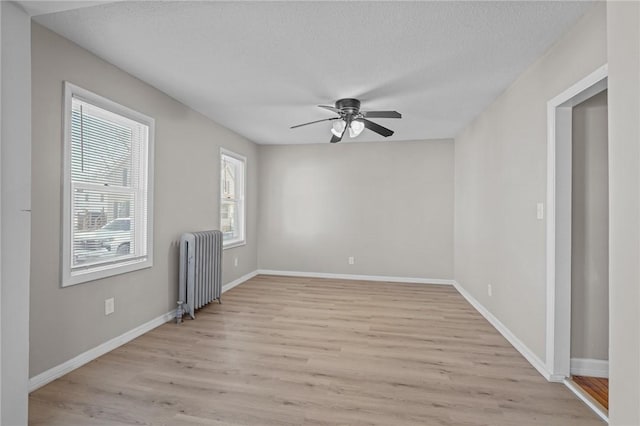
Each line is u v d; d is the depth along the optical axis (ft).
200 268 11.74
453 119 13.44
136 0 6.00
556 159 7.38
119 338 9.06
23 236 5.23
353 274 18.29
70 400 6.46
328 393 6.82
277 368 7.88
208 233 12.37
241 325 10.82
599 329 7.45
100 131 8.61
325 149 18.58
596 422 5.96
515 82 9.41
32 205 6.77
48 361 7.13
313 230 18.74
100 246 8.68
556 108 7.39
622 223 2.71
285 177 19.02
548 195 7.54
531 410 6.30
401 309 12.70
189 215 12.26
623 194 2.70
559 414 6.19
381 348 9.08
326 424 5.84
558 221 7.37
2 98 4.90
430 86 9.96
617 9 2.75
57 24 6.83
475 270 13.19
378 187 17.98
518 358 8.54
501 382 7.32
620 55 2.73
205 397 6.63
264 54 8.07
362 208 18.17
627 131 2.66
